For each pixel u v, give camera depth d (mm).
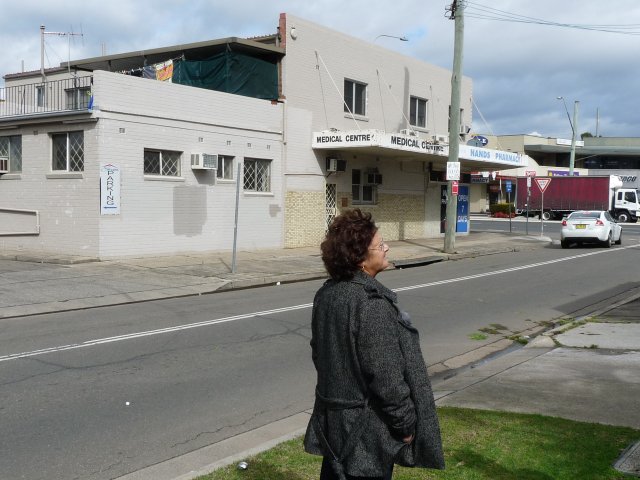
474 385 6859
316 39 22578
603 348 8703
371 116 25297
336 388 2840
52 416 5949
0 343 8867
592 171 68500
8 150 18812
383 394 2693
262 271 16375
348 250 2895
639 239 32375
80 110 16531
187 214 18656
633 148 69562
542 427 5328
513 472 4410
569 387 6703
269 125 20922
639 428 5293
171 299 12992
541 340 9383
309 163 22406
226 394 6734
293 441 5164
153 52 22078
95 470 4793
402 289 14680
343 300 2826
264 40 21797
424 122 28922
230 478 4406
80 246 17094
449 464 4555
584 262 20766
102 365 7750
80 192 16984
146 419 5930
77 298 12297
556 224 46219
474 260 21688
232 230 20031
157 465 4898
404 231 27578
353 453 2793
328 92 23156
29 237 18141
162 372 7500
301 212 22203
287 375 7480
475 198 64000
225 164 19922
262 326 10219
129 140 17109
